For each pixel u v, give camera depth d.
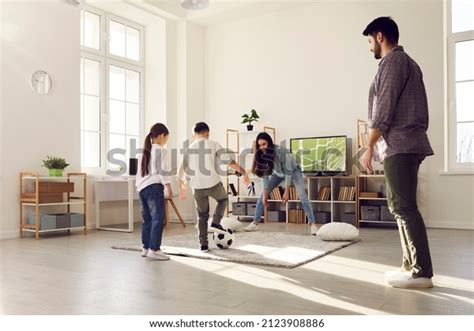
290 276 2.78
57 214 5.07
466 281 2.60
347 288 2.46
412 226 2.44
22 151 5.07
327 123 6.45
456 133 5.66
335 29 6.43
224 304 2.15
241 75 7.23
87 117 6.21
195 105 7.36
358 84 6.23
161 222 3.47
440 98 5.66
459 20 5.70
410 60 2.48
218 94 7.44
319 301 2.19
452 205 5.55
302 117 6.66
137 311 2.04
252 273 2.88
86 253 3.77
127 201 6.59
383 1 6.08
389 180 2.47
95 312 2.03
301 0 6.53
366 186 6.10
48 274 2.88
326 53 6.50
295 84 6.74
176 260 3.39
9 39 4.97
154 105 7.11
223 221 5.09
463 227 5.47
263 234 4.87
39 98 5.27
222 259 3.34
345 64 6.34
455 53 5.70
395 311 2.01
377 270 2.96
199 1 4.63
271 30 6.98
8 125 4.93
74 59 5.71
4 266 3.18
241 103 7.22
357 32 6.26
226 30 7.40
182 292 2.39
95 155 6.30
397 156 2.43
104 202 6.18
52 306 2.13
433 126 5.69
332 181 6.00
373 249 3.86
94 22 6.39
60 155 5.50
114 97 6.67
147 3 6.46
